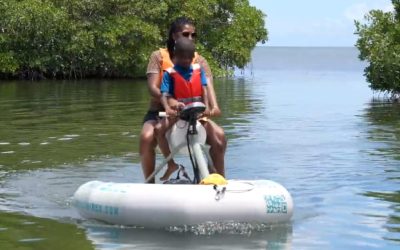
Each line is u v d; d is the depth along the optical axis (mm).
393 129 14133
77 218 6453
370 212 6762
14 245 5578
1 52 37094
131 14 40000
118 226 6137
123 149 10961
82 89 28234
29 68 38281
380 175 8758
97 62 39656
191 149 6641
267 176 8703
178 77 6867
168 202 5996
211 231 5941
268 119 15914
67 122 15016
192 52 6836
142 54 40062
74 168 9219
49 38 37438
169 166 7246
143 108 18734
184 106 6590
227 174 8844
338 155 10445
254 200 6078
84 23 38344
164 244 5562
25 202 7164
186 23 7145
